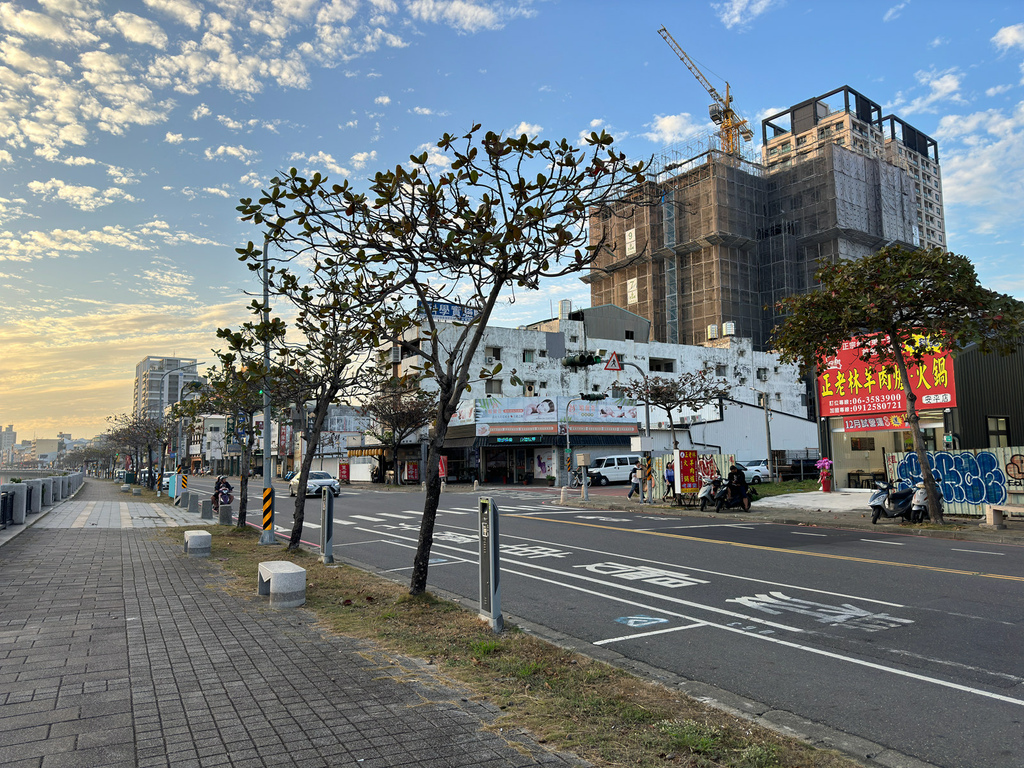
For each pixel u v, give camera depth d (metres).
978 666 5.65
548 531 16.47
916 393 22.67
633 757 3.82
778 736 4.19
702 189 81.38
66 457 191.88
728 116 117.31
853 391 24.86
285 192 7.25
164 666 5.49
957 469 18.14
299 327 11.73
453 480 48.34
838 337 16.48
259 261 7.77
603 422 46.72
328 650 6.02
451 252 7.44
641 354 58.34
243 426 19.17
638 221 85.12
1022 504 16.58
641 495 25.52
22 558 12.25
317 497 33.38
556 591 9.19
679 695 4.93
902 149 112.31
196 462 106.06
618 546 13.48
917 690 5.16
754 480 37.16
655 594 8.87
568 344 54.56
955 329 14.97
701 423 43.41
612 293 89.62
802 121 108.00
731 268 81.06
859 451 25.67
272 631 6.75
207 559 12.14
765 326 83.56
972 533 14.27
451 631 6.70
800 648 6.34
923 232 114.56
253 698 4.72
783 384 66.56
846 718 4.67
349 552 13.66
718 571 10.42
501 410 44.41
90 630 6.75
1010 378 22.80
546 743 4.00
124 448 83.50
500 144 7.11
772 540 14.07
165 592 8.92
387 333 8.54
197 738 3.99
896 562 10.84
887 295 14.78
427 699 4.73
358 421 65.31
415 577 8.20
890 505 16.67
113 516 23.48
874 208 84.62
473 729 4.18
